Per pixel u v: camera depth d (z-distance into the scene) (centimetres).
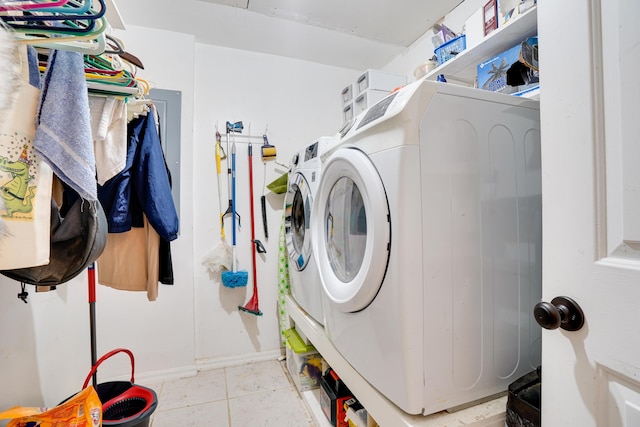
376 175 81
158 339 181
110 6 107
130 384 127
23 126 49
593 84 50
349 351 98
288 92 221
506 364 85
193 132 194
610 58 48
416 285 72
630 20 45
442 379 75
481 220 81
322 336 126
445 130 76
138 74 179
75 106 57
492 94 83
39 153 51
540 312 55
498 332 83
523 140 88
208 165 198
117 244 126
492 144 83
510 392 73
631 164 45
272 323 210
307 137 225
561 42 55
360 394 93
